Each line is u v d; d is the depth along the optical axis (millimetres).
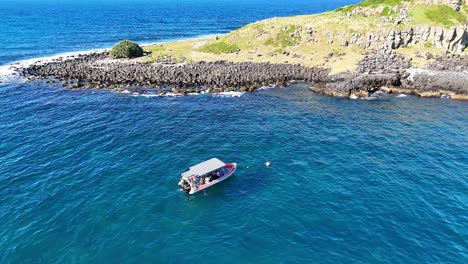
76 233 34125
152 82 88125
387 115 65938
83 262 30453
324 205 38250
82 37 164750
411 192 40500
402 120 63312
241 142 54594
